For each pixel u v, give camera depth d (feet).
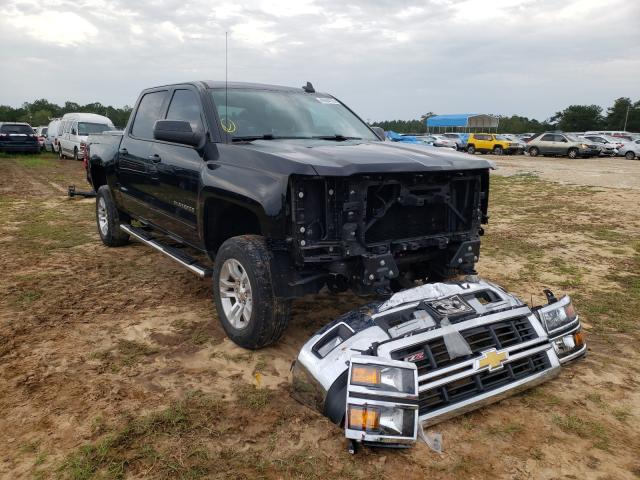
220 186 12.19
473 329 9.84
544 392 10.72
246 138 13.66
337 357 9.15
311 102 16.51
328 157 10.84
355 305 15.69
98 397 10.25
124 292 16.69
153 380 11.02
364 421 8.05
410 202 11.27
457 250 12.26
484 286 11.21
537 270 19.93
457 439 9.07
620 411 10.09
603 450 8.87
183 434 9.06
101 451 8.52
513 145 106.22
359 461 8.44
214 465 8.27
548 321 10.87
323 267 11.07
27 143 82.53
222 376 11.23
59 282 17.61
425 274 13.75
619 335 13.87
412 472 8.21
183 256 15.60
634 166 76.18
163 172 15.48
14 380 10.91
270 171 11.00
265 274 11.40
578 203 37.91
